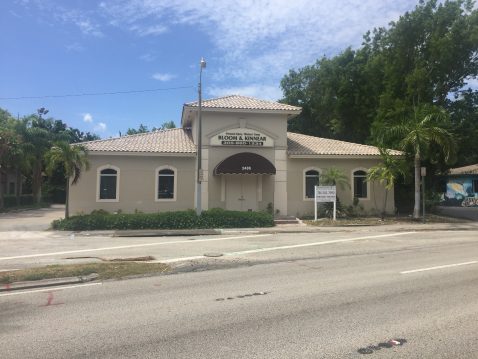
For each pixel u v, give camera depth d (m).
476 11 31.91
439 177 38.31
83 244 16.91
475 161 51.00
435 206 31.97
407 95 32.53
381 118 32.88
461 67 32.84
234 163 25.36
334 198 25.38
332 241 17.55
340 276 10.30
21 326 6.62
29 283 9.80
